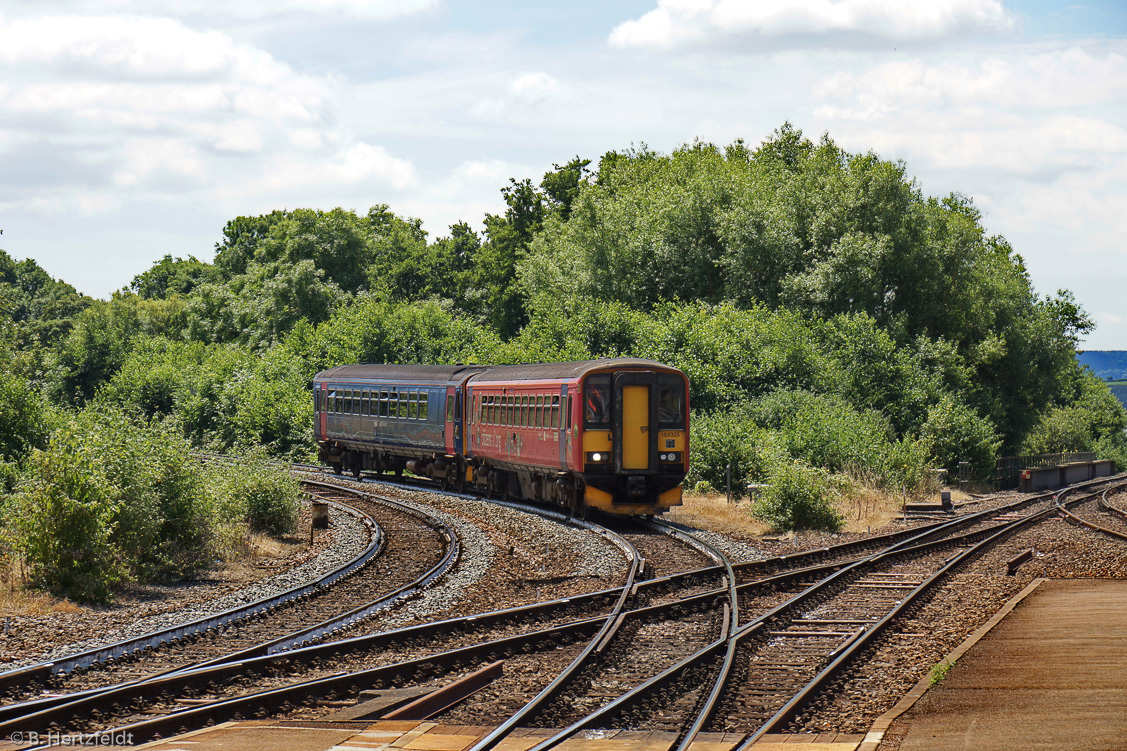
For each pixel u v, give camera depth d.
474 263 149.38
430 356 96.12
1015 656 19.64
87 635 24.05
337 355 97.12
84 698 17.00
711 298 94.12
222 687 18.72
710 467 60.84
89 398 130.50
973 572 32.78
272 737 15.18
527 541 41.41
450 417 59.50
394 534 42.78
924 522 49.12
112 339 135.50
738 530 45.28
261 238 191.25
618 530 44.19
